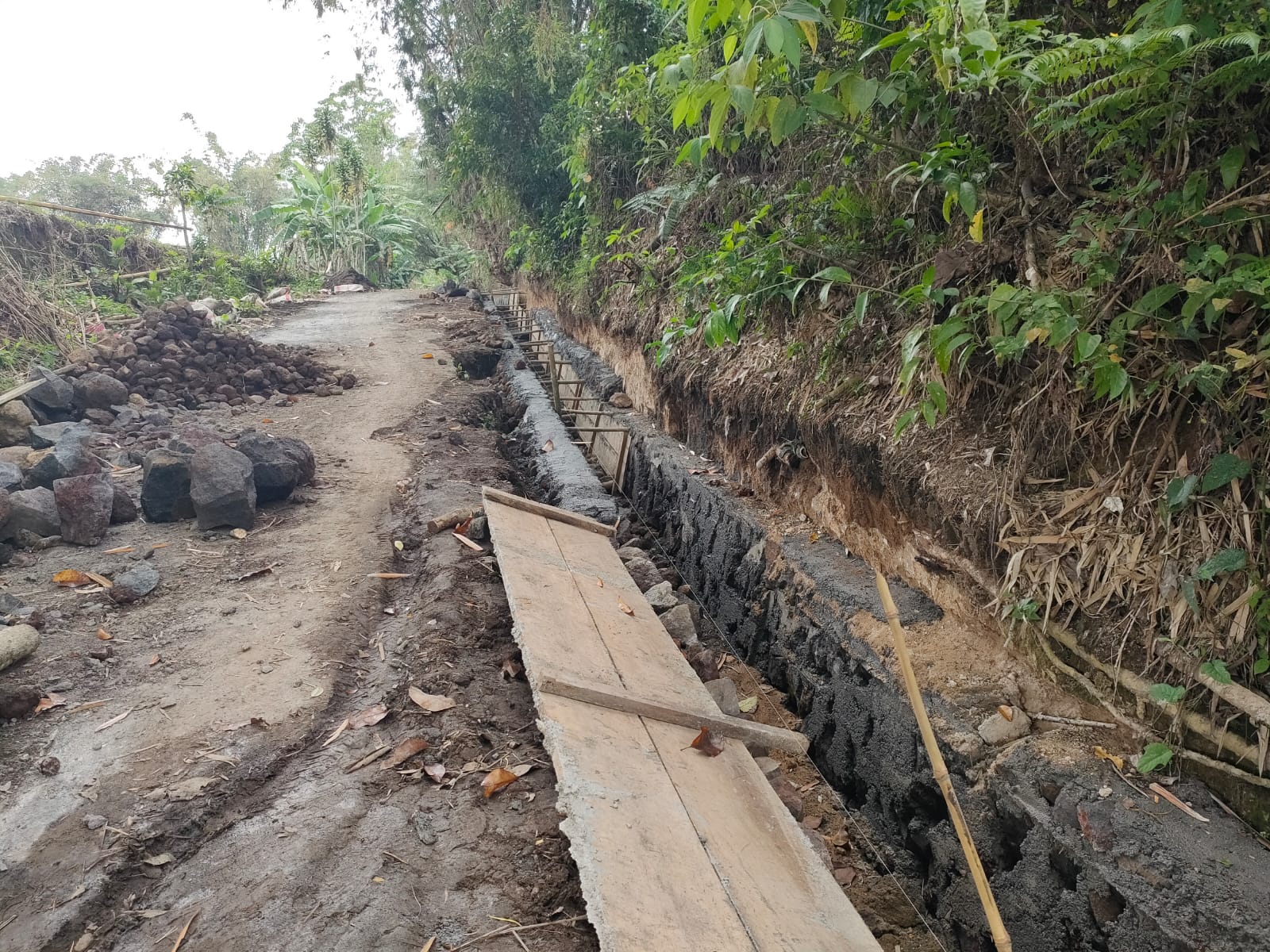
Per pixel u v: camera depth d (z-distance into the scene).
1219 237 2.97
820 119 4.55
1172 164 3.16
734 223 6.11
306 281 21.70
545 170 13.95
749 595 5.54
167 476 5.87
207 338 10.23
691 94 3.42
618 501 8.16
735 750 3.42
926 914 3.57
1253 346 2.83
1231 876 2.42
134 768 3.31
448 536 5.50
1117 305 3.25
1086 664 3.20
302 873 2.77
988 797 3.16
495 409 10.38
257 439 6.42
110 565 5.19
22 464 6.48
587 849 2.45
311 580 5.04
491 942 2.49
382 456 7.69
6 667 3.96
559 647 3.74
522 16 13.84
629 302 9.56
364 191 26.19
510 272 18.89
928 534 4.10
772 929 2.40
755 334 6.41
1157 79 2.85
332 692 3.85
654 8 8.94
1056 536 3.32
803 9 3.02
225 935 2.55
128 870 2.85
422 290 21.83
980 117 3.92
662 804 2.82
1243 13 2.74
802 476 5.51
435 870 2.76
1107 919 2.59
